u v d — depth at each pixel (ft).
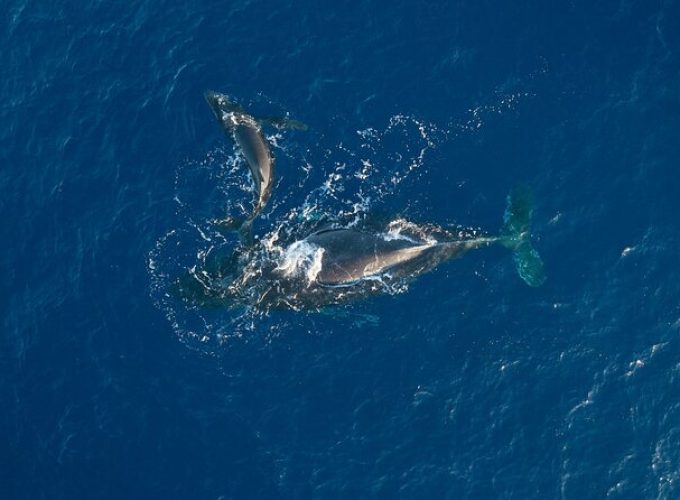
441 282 159.12
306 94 175.94
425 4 182.80
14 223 171.63
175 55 183.52
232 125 168.76
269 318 158.40
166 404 154.30
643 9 178.29
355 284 156.76
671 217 162.09
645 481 146.72
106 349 159.12
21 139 179.63
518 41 177.47
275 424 152.05
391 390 153.48
